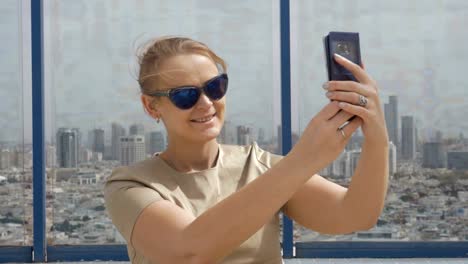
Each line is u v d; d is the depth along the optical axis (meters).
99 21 3.69
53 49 3.68
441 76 3.72
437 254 3.73
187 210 1.36
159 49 1.40
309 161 1.10
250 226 1.10
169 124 1.41
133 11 3.69
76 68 3.69
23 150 3.68
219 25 3.70
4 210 3.68
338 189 1.43
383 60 3.72
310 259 3.70
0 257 3.67
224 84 1.39
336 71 1.17
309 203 1.44
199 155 1.45
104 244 3.72
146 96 1.43
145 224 1.24
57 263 3.66
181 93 1.34
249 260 1.38
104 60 3.70
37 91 3.63
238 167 1.47
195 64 1.37
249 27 3.70
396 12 3.71
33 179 3.63
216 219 1.11
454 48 3.71
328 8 3.70
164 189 1.37
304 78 3.71
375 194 1.32
